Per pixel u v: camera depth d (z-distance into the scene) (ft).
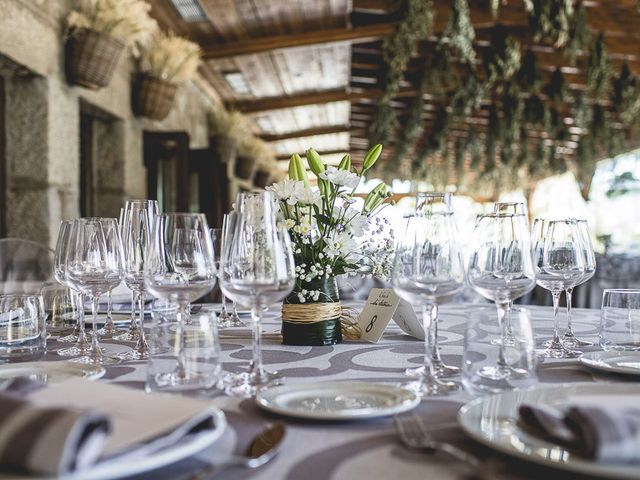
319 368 3.40
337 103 31.71
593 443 1.70
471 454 1.93
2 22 9.81
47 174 11.37
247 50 21.11
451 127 30.37
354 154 47.57
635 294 3.55
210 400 2.61
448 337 4.54
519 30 20.74
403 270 2.92
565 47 15.62
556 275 4.00
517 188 28.86
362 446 2.02
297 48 21.74
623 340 3.53
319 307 4.15
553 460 1.72
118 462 1.69
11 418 1.67
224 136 25.96
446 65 19.76
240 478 1.76
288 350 3.98
